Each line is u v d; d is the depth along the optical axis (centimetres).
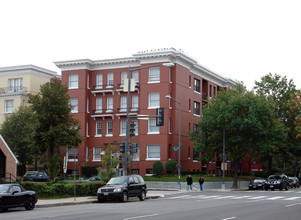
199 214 1892
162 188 4844
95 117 6109
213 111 5228
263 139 5203
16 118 5575
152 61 5728
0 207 2042
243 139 5072
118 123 5972
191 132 5425
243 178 6600
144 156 5641
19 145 5438
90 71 6231
